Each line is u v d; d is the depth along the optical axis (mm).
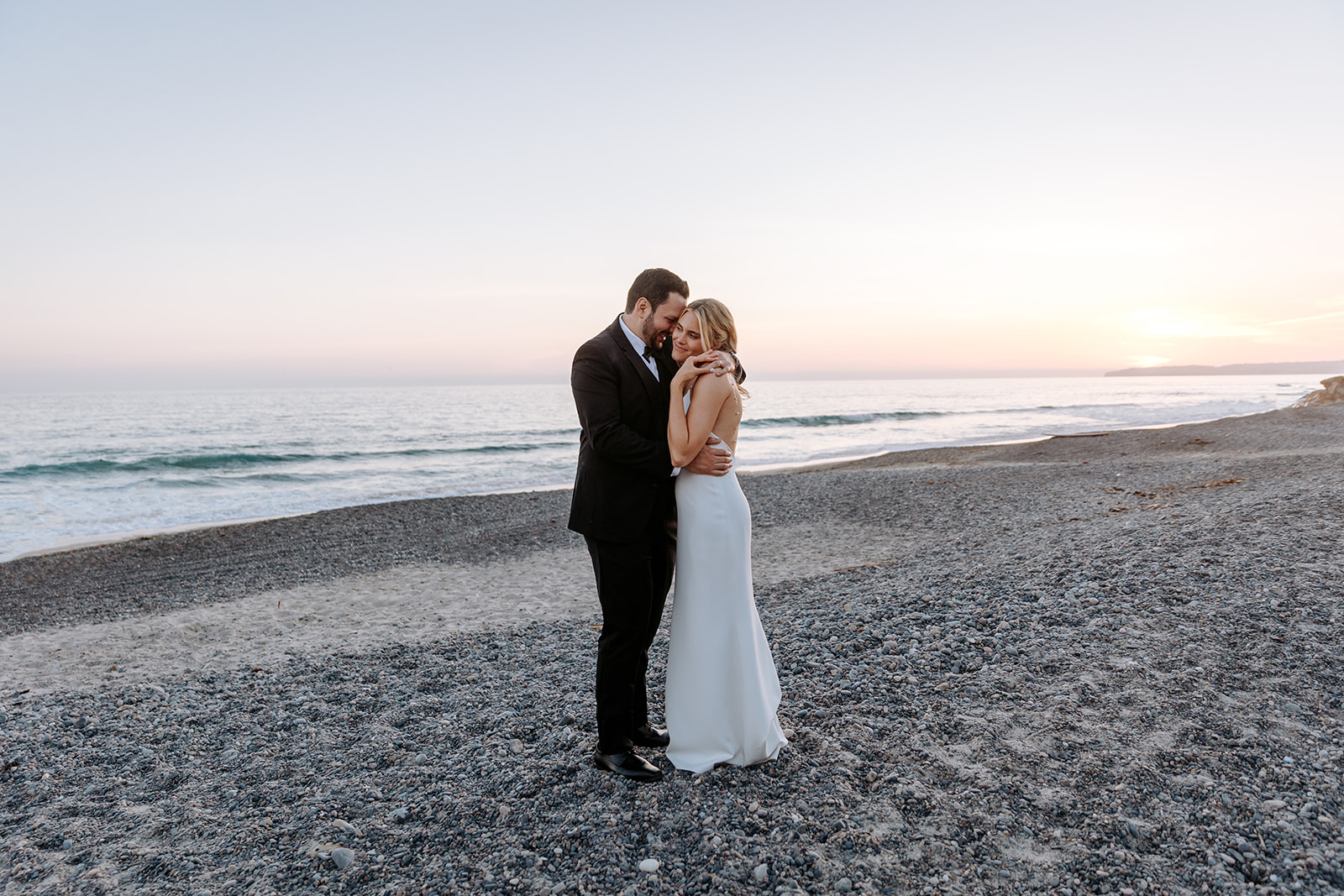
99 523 15609
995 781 2877
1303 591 4547
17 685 5992
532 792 3010
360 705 4488
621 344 2947
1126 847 2463
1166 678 3633
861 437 34906
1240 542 5727
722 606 2969
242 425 46094
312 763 3582
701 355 2803
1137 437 23281
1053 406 63000
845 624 5035
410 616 7836
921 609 5207
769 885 2355
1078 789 2793
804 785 2904
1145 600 4699
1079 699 3508
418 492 19922
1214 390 124375
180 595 9828
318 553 12086
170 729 4207
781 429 39969
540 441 34844
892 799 2797
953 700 3643
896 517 11961
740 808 2760
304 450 30109
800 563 9102
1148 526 6938
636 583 2930
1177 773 2850
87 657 6801
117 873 2641
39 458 27578
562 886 2402
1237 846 2412
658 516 3084
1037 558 6250
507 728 3811
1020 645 4227
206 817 3047
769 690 3121
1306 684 3480
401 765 3475
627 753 3072
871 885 2330
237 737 4043
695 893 2340
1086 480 13672
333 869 2584
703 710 2992
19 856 2793
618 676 3014
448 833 2766
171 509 17359
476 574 10203
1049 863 2412
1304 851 2346
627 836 2650
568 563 10688
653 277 2922
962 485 14648
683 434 2812
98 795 3355
